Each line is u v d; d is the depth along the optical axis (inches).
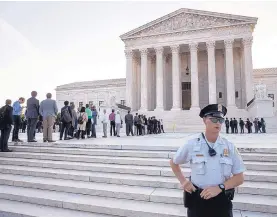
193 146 108.7
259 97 1210.6
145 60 1689.2
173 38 1636.3
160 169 255.6
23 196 228.1
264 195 204.2
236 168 106.1
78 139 526.6
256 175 226.1
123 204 203.3
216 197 102.5
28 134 415.8
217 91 1770.4
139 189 225.8
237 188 210.5
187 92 1846.7
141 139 536.1
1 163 328.2
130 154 307.7
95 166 278.1
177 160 112.2
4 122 356.8
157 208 193.6
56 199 216.5
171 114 1508.4
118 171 266.8
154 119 1021.2
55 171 280.8
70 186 237.9
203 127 1238.3
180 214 180.7
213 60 1550.2
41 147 375.9
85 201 211.2
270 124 1115.9
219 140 108.3
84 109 541.0
